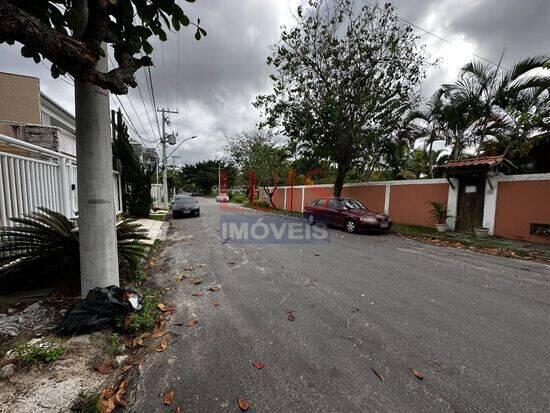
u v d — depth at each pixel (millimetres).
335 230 10914
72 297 3750
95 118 3270
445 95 11367
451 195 10086
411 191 11602
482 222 9219
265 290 4344
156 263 6016
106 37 2590
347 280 4820
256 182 27250
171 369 2451
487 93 10383
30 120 9547
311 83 12047
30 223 3734
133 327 2971
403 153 15602
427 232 9828
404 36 10812
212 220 14484
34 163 4488
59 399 2014
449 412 1980
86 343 2693
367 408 2018
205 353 2689
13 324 3037
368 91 11320
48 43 1909
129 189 14484
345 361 2562
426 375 2371
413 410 1999
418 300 3965
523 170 11852
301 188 19531
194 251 7148
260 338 2951
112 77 2480
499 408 2016
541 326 3230
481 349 2758
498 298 4070
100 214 3371
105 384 2250
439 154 15180
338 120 11828
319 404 2055
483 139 11531
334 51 11094
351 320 3350
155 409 2008
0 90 9156
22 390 2053
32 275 4004
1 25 1693
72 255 3979
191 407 2021
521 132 9961
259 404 2051
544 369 2453
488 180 8945
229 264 5844
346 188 14773
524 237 8164
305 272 5273
